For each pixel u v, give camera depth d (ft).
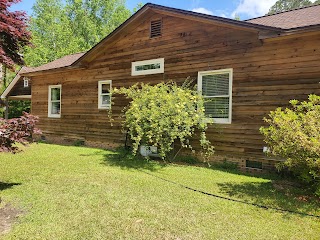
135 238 9.76
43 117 41.73
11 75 70.74
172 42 27.17
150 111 21.75
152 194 14.70
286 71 20.43
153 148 26.11
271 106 21.04
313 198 14.53
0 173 18.88
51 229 10.36
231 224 11.03
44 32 93.61
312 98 15.53
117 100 31.96
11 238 9.67
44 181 16.87
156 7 27.20
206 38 24.79
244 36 22.53
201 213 12.15
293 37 19.90
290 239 9.85
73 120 37.29
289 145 13.65
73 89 37.37
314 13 23.80
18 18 15.44
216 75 24.27
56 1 97.14
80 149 31.55
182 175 19.44
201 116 23.12
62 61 44.52
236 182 17.78
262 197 14.56
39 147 33.12
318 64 19.10
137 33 30.12
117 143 31.96
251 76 22.11
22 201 13.25
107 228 10.50
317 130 13.46
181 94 22.52
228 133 23.27
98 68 34.14
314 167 13.51
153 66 28.68
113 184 16.39
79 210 12.21
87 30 103.14
